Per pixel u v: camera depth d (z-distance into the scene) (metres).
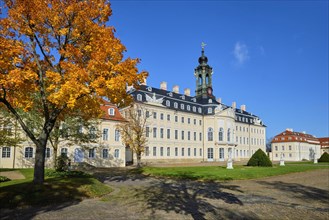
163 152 60.16
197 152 68.81
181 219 9.80
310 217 10.45
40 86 14.07
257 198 14.27
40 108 18.27
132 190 16.78
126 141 40.53
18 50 11.62
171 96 67.12
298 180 23.36
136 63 13.62
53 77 12.20
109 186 18.33
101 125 43.78
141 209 11.30
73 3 13.51
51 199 12.28
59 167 22.34
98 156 42.84
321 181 22.64
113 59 13.13
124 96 14.02
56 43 14.57
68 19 13.94
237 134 84.25
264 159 39.34
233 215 10.54
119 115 47.31
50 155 38.09
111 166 44.12
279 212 11.15
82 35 14.35
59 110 14.59
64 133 24.62
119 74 12.86
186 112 66.94
